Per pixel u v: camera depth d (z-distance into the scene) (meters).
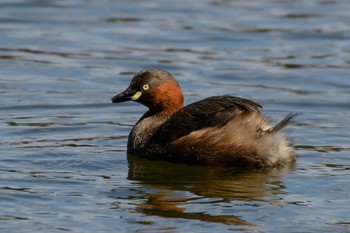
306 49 22.33
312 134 15.91
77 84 19.45
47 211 11.83
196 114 14.11
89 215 11.70
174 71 20.48
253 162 13.94
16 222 11.41
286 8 25.86
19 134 15.75
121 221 11.48
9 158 14.21
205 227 11.28
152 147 14.42
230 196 12.55
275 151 13.97
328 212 11.86
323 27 24.02
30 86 19.22
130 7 25.86
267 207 12.05
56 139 15.49
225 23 24.31
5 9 25.39
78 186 12.93
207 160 14.05
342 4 26.31
